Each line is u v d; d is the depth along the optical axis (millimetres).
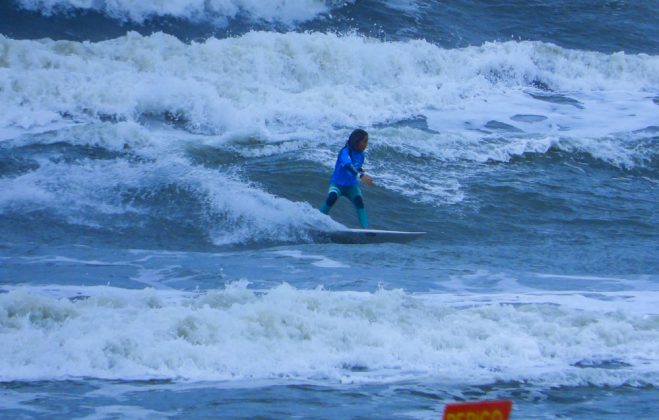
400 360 26297
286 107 68875
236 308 28422
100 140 57500
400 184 56938
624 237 52625
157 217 49406
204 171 54594
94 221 48438
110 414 20828
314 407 21922
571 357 27500
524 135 67000
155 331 26156
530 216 55094
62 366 23984
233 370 24625
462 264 44312
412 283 39031
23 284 36125
